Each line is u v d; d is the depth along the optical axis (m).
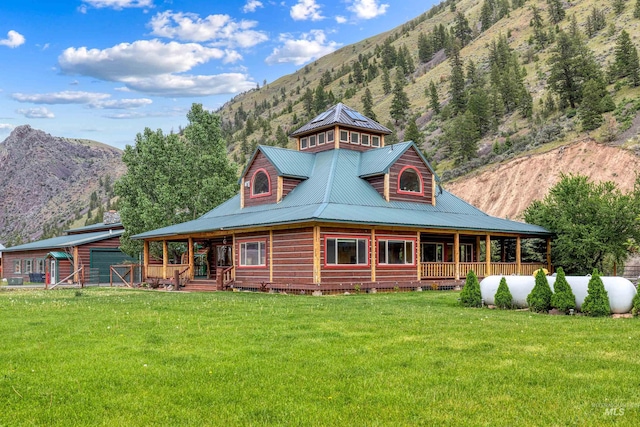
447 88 134.62
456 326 11.99
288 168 30.84
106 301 19.22
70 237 54.72
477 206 64.81
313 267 24.25
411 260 28.06
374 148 34.97
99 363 8.46
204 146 43.03
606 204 30.81
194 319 13.36
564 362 8.41
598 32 112.94
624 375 7.64
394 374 7.76
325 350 9.32
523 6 169.62
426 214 29.78
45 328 11.95
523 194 61.03
